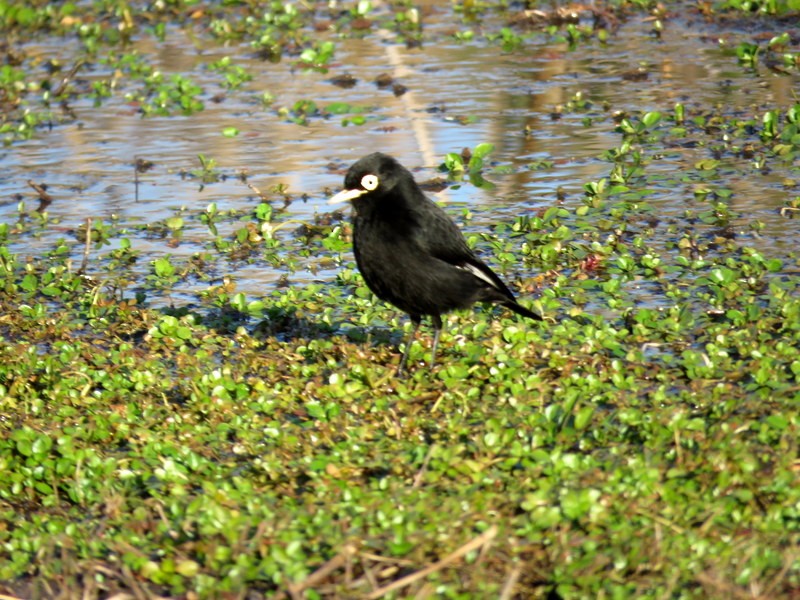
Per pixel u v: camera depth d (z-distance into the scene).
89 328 13.67
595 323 12.31
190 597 7.91
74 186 18.81
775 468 8.58
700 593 7.49
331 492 8.98
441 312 11.63
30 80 24.52
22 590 8.70
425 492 8.65
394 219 11.21
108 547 8.74
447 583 7.72
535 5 26.94
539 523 8.04
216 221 17.08
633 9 25.95
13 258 15.39
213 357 12.57
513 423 10.00
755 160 17.53
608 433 9.57
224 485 9.09
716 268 13.35
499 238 15.50
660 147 18.66
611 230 15.41
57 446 10.29
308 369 11.68
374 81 23.27
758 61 22.42
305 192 17.97
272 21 27.48
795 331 11.67
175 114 22.19
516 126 20.19
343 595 7.62
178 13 28.73
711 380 10.61
